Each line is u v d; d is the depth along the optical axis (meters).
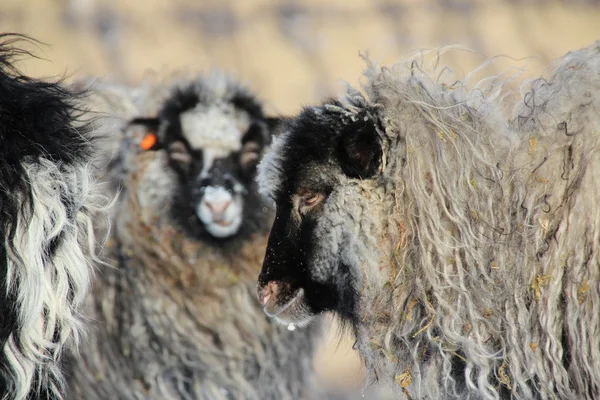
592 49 16.09
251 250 25.08
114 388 24.81
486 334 15.79
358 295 16.77
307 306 17.52
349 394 35.09
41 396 14.62
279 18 109.50
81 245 15.64
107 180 25.36
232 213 24.67
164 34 102.75
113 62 95.06
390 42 105.94
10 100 14.69
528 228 15.27
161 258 24.89
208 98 25.89
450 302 15.98
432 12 112.00
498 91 17.39
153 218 25.00
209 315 25.00
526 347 15.38
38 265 14.12
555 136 15.35
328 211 16.78
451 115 16.31
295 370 25.77
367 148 16.31
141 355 24.89
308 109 17.48
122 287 25.02
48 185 14.42
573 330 14.80
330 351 41.28
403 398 17.70
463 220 15.73
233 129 25.41
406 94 16.62
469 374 15.85
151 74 29.77
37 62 65.62
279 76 96.56
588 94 15.30
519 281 15.39
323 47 104.06
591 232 14.63
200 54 100.31
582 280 14.69
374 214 16.47
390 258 16.50
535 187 15.30
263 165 17.97
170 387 25.05
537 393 15.57
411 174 16.08
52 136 14.90
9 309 13.95
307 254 17.11
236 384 25.17
